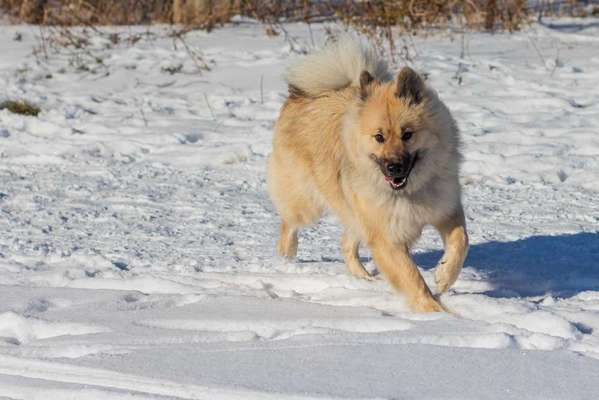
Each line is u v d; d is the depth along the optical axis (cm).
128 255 1308
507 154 1839
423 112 1036
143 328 934
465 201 1574
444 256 1059
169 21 3588
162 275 1202
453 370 762
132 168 1911
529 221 1432
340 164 1134
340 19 3167
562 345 821
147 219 1525
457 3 3189
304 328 905
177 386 757
